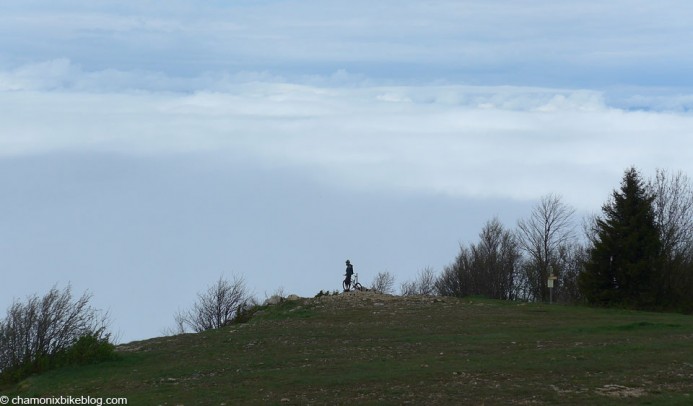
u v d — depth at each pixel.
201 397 17.42
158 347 27.86
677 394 15.34
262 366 21.41
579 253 64.94
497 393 15.91
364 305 36.47
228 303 53.19
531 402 15.05
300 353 23.50
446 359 20.58
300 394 16.98
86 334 25.88
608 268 44.69
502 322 29.83
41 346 25.97
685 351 20.67
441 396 15.89
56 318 26.38
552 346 22.38
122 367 23.95
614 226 44.78
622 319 30.91
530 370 18.31
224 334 29.81
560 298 63.50
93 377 22.47
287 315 34.50
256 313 36.75
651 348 21.27
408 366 19.61
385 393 16.48
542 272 65.06
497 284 68.50
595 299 44.34
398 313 33.62
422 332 27.25
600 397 15.22
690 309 44.09
